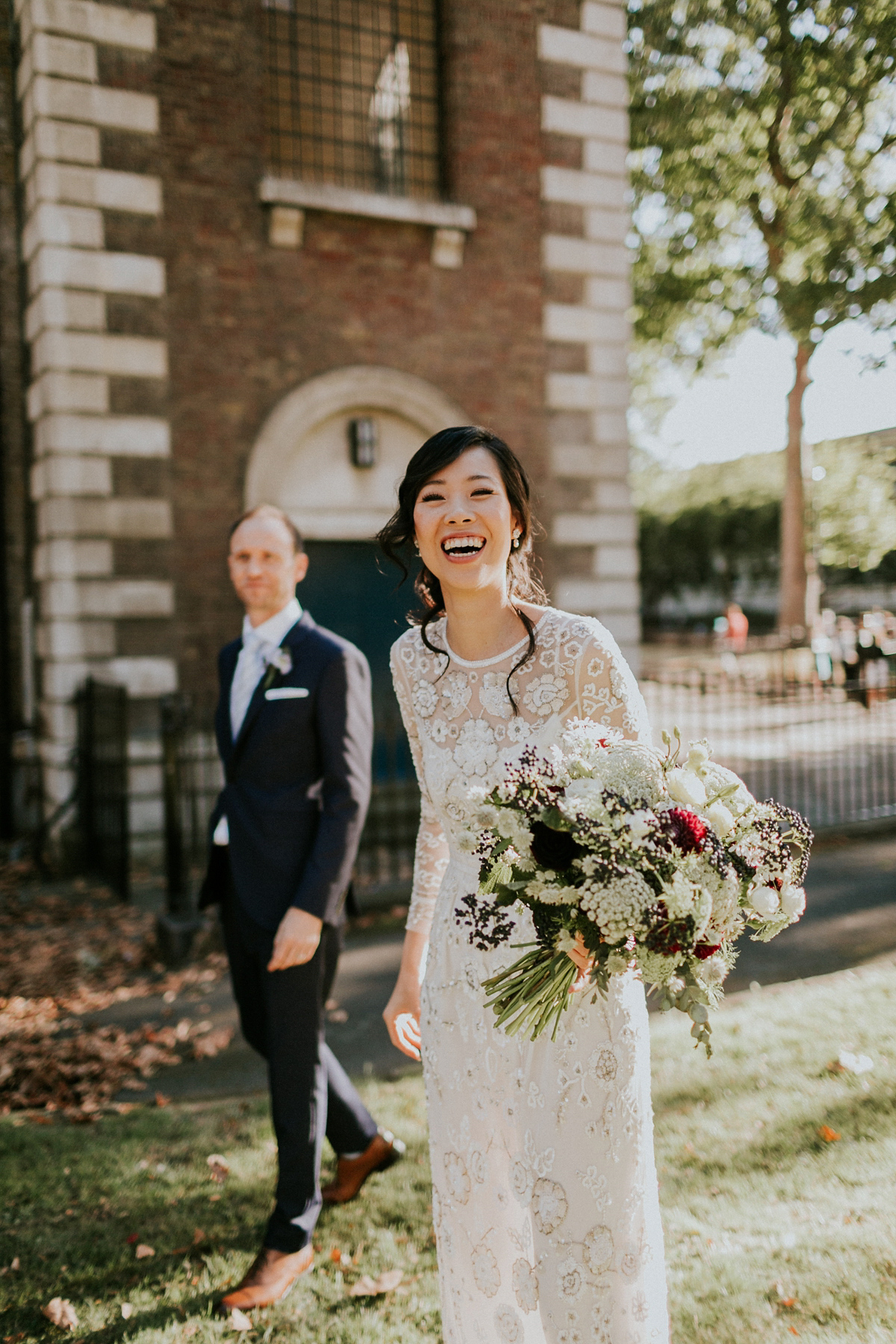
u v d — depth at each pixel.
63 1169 3.09
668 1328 1.93
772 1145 2.97
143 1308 2.42
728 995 4.39
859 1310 2.21
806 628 21.39
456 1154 1.81
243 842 2.67
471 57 8.59
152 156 7.46
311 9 8.36
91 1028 4.39
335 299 8.12
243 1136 3.31
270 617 2.81
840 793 9.25
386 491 8.45
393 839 6.77
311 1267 2.55
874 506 25.17
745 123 17.97
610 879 1.38
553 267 8.96
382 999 4.66
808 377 22.05
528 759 1.56
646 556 40.72
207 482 7.72
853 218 15.95
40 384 7.49
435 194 8.80
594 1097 1.67
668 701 15.74
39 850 7.71
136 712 7.50
